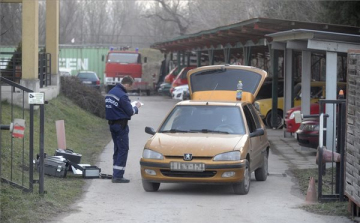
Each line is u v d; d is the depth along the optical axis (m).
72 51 84.50
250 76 26.70
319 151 15.43
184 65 71.62
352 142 13.73
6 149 19.55
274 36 28.19
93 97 40.12
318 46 21.75
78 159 20.31
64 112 34.19
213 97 23.95
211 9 76.31
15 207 13.59
